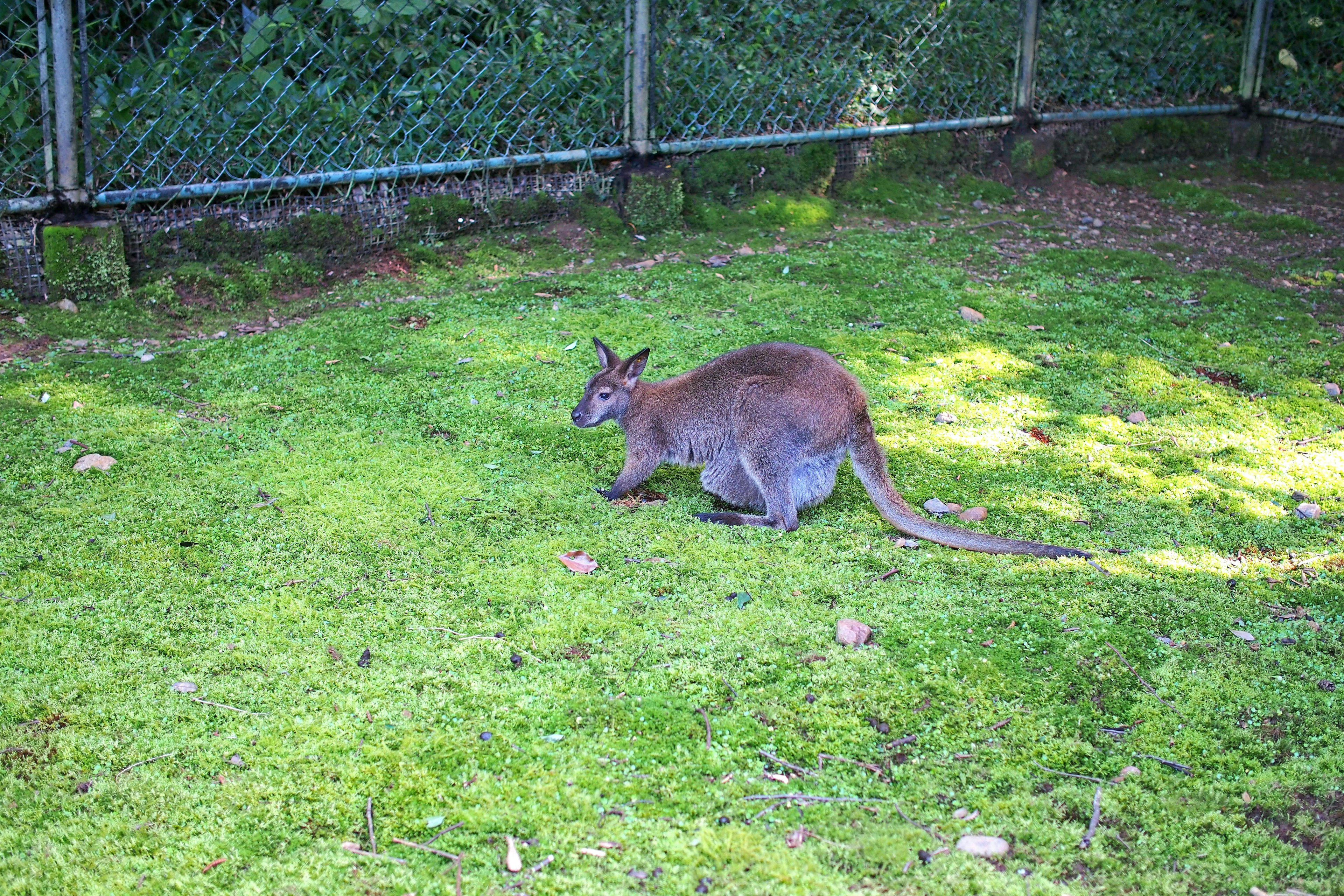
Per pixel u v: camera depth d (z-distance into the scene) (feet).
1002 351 19.51
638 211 23.82
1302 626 11.90
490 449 15.48
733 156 24.97
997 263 23.81
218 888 8.27
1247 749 10.00
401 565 12.53
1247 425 17.08
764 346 14.53
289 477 14.37
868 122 26.94
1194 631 11.75
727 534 13.65
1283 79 33.01
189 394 16.58
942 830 8.97
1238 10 32.71
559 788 9.30
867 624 11.67
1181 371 19.08
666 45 23.89
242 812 8.98
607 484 14.87
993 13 28.07
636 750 9.76
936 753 9.86
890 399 17.53
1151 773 9.68
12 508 13.26
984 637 11.50
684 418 14.43
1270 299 22.50
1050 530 13.97
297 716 10.06
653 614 11.76
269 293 20.15
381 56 21.83
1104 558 13.28
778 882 8.39
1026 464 15.70
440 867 8.49
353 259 21.48
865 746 9.91
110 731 9.80
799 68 25.79
